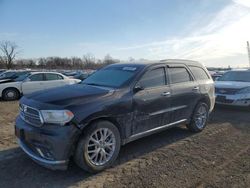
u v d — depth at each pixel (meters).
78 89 4.66
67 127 3.86
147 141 5.75
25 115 4.29
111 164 4.41
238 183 3.85
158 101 5.20
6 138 5.91
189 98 6.04
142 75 5.06
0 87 13.27
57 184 3.82
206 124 6.93
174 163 4.57
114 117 4.41
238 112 9.34
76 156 4.00
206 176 4.07
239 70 11.34
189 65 6.40
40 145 3.94
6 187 3.72
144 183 3.85
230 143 5.69
